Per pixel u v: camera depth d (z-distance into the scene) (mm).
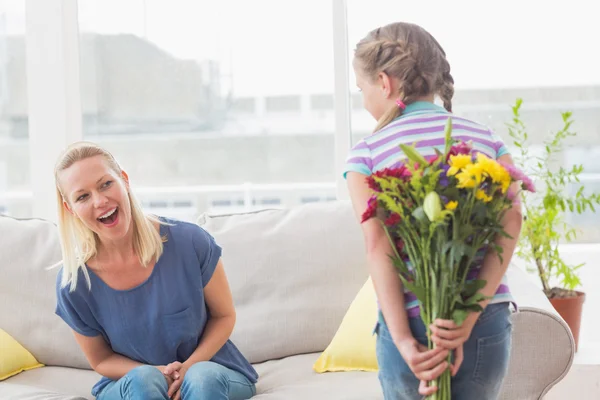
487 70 3570
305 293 2949
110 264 2457
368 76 1927
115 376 2506
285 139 3705
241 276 2973
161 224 2541
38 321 2979
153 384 2293
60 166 2396
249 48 3684
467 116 3596
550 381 2426
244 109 3709
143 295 2479
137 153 3777
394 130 1870
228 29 3688
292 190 3723
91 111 3785
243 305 2969
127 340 2498
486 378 1830
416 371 1732
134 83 3752
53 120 3736
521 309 2402
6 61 3807
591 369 3121
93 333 2531
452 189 1660
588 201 3373
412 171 1678
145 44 3738
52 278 3010
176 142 3754
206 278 2533
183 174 3762
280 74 3680
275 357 2926
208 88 3719
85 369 2967
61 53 3719
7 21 3787
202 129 3738
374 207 1727
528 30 3541
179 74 3729
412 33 1914
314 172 3703
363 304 2770
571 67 3541
